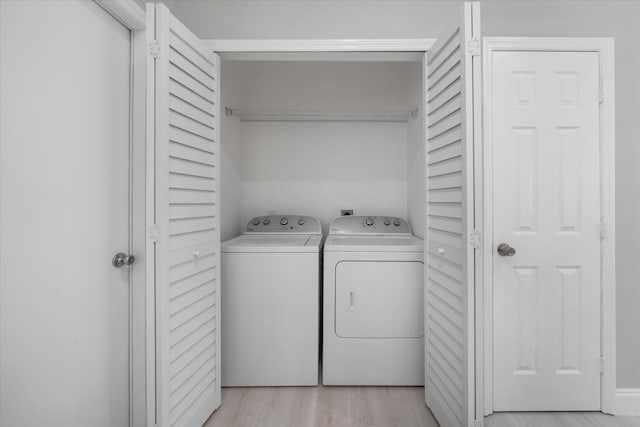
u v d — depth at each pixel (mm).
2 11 920
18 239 966
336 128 2895
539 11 1923
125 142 1399
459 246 1447
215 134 1825
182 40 1483
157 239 1334
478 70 1357
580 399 1854
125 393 1403
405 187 2889
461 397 1432
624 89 1881
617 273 1872
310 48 1904
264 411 1842
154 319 1346
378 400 1944
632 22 1899
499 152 1854
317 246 2092
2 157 923
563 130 1864
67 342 1126
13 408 957
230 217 2605
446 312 1598
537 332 1856
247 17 1958
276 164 2898
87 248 1208
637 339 1871
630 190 1877
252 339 2082
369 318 2080
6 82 932
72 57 1142
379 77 2887
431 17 1929
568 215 1855
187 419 1544
